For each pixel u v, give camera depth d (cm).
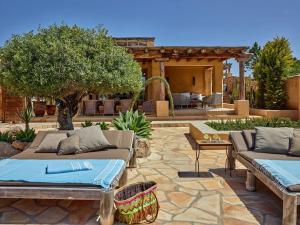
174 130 1048
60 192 326
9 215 350
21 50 540
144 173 518
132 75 639
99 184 325
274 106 1227
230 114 1291
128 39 1806
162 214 347
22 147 641
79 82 554
